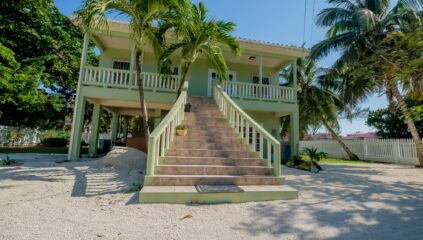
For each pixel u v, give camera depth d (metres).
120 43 11.37
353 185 6.19
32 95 12.62
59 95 18.48
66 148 15.93
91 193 4.49
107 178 5.70
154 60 12.38
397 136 20.00
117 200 4.10
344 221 3.40
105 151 14.66
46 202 3.87
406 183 6.69
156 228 2.99
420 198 4.84
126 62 12.20
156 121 12.38
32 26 15.07
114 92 9.72
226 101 8.84
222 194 4.21
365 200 4.61
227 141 7.06
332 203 4.34
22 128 16.58
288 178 7.00
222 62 8.06
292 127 11.58
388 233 2.99
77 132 9.24
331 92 16.78
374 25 10.87
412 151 12.99
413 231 3.07
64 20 17.09
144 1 6.32
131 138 10.84
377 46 9.88
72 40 17.45
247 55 12.02
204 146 6.64
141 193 3.98
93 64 19.45
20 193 4.30
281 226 3.16
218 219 3.37
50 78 16.14
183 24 6.98
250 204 4.15
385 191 5.48
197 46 7.66
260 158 6.04
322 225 3.23
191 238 2.73
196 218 3.39
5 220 3.06
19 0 13.95
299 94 17.17
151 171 4.68
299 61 16.50
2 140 15.42
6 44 13.85
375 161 15.35
